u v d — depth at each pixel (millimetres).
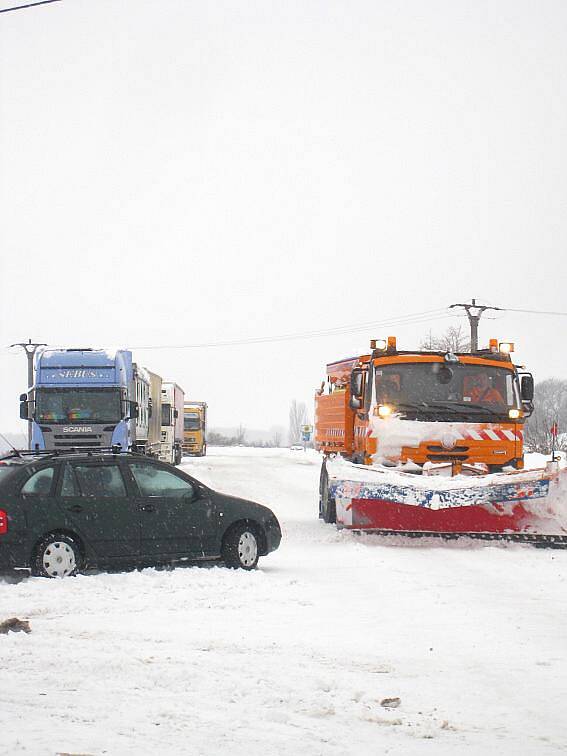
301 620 9977
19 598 10961
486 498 16047
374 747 6035
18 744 5914
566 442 49875
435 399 17734
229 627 9578
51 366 29312
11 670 7762
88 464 12914
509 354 18531
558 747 6082
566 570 13547
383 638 9125
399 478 16406
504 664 8148
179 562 14055
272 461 61219
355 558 14812
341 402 19938
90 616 10102
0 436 26547
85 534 12570
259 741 6078
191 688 7258
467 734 6328
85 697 7004
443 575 13062
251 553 13578
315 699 7023
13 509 12297
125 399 29250
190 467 49438
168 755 5781
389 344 18156
